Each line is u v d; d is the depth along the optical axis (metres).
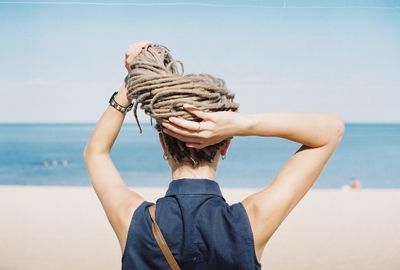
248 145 54.06
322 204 13.80
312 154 1.69
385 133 82.75
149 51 1.67
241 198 14.93
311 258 8.31
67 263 7.83
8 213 12.13
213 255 1.59
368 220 11.62
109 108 1.87
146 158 49.62
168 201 1.67
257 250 1.61
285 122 1.64
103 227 10.42
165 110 1.54
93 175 1.83
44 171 43.91
